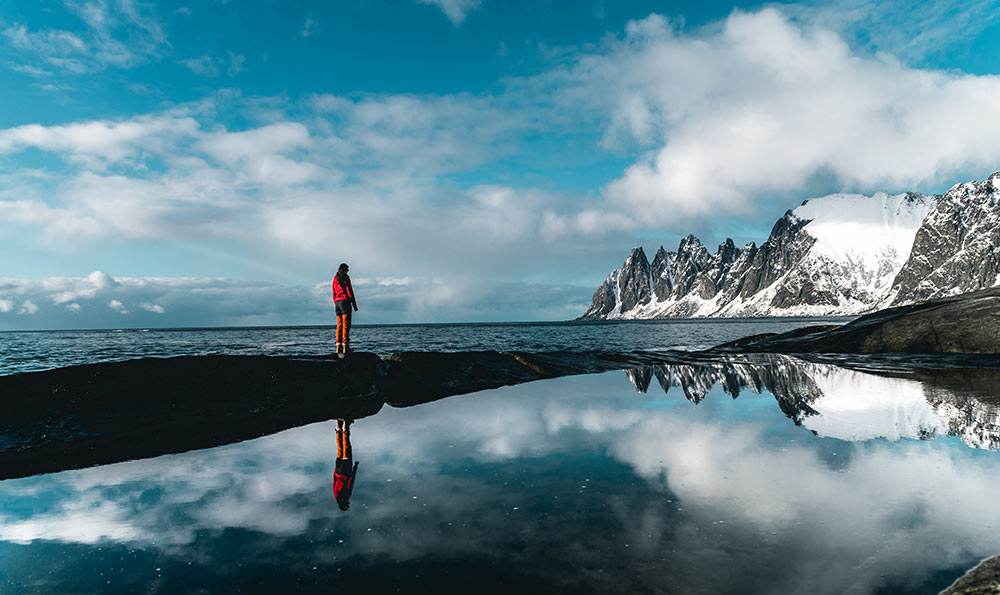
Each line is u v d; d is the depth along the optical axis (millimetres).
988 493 4527
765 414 8867
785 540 3621
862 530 3766
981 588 2803
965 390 11477
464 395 12344
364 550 3646
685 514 4148
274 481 5520
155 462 6695
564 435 7379
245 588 3152
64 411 8586
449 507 4465
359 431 8242
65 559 3660
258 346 54250
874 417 8438
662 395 11516
